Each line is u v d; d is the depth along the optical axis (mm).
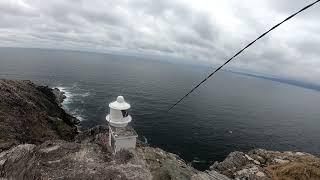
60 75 168250
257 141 73875
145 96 122625
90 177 14562
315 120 134625
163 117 83938
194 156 55219
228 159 28906
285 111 150500
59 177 14273
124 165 16141
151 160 19188
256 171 25359
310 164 25922
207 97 149125
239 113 112938
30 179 14109
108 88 135125
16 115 37500
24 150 16609
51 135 40375
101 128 37406
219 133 74938
